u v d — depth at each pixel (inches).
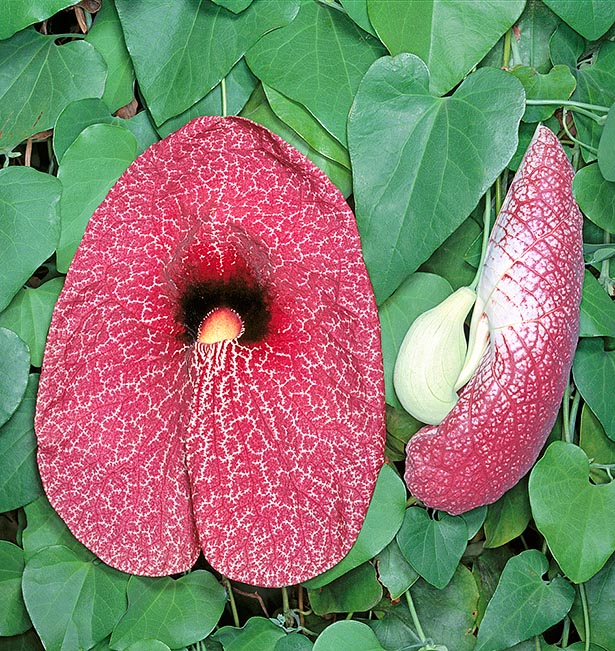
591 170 18.3
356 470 18.5
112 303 17.9
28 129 18.5
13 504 19.0
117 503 18.6
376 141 17.4
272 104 18.2
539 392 17.9
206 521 18.7
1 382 18.0
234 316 18.9
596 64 19.1
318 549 18.7
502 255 17.8
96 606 19.1
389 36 17.2
